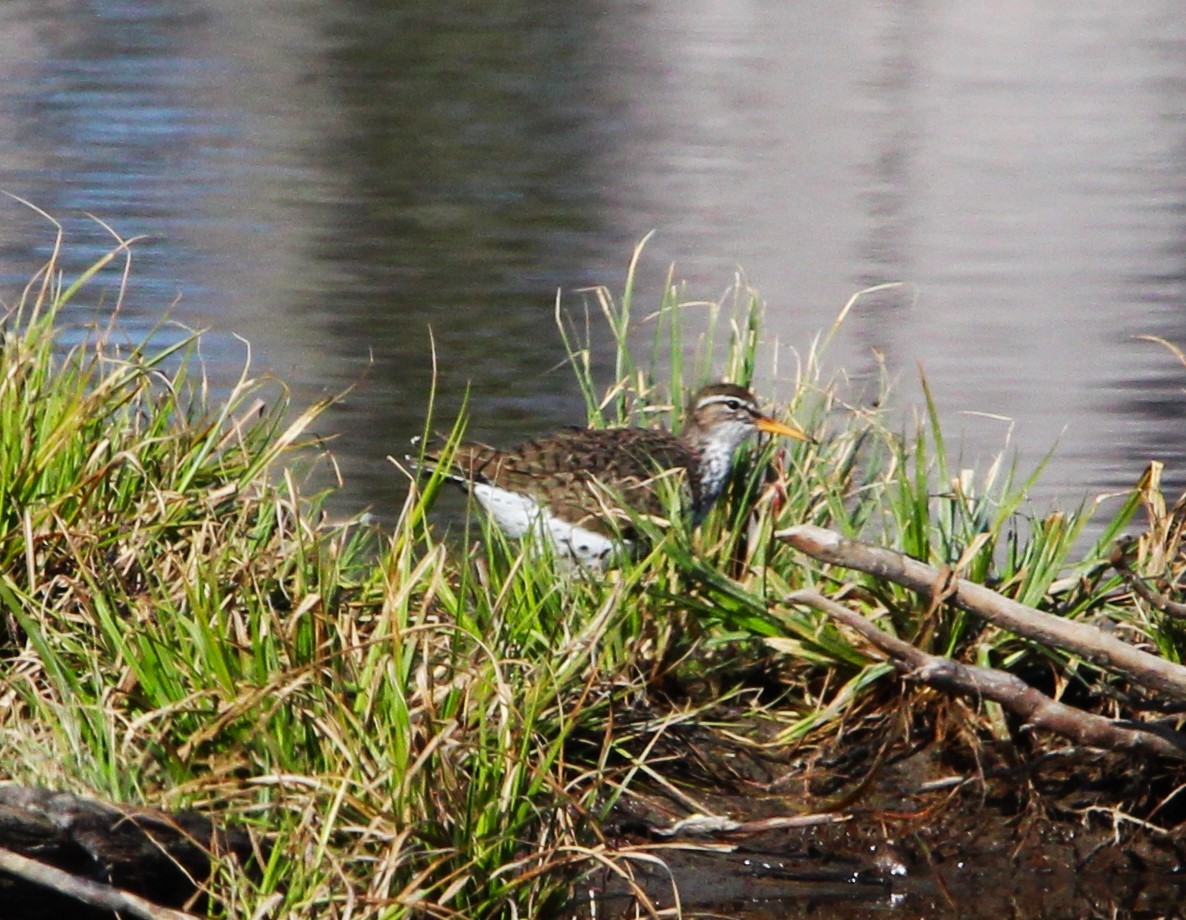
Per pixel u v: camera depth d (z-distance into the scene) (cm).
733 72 4425
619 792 896
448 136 3478
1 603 934
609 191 3038
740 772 1004
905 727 1002
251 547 1012
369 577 1052
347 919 740
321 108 3656
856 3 5684
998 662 1027
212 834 788
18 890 783
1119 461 1700
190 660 879
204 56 4150
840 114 3928
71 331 1898
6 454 977
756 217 2873
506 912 827
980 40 5062
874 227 2838
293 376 1852
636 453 1209
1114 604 1065
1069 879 962
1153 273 2556
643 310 2216
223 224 2609
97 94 3597
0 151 3034
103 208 2655
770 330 2152
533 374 1908
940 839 979
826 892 946
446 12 5034
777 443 1295
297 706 851
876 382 1925
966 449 1723
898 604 1034
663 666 1037
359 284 2289
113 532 988
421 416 1748
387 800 806
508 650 949
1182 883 966
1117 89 4322
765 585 1047
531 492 1191
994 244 2736
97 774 825
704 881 944
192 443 1076
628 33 4941
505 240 2634
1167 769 1002
